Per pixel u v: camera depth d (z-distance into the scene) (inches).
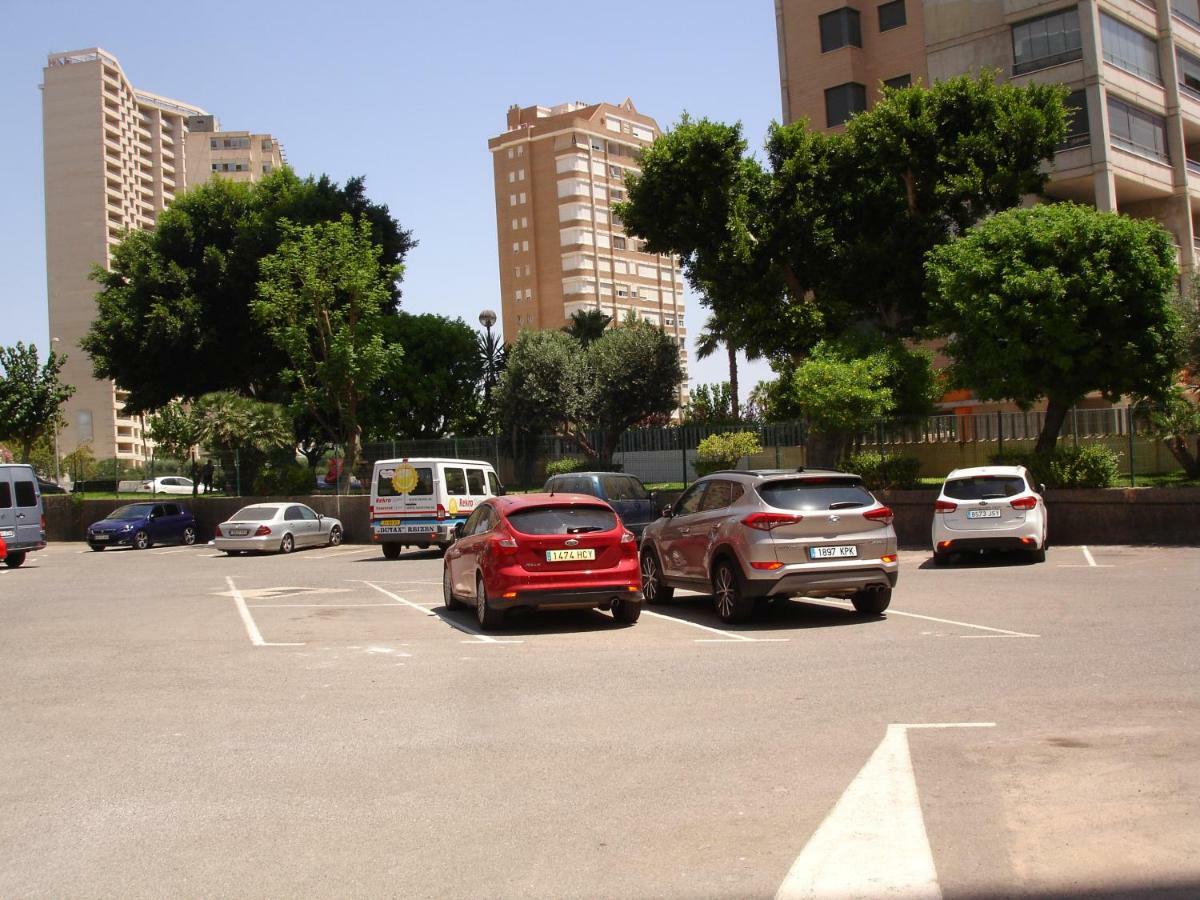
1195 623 415.8
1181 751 235.3
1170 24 1508.4
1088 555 726.5
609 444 1128.8
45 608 655.8
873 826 194.7
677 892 167.8
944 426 1046.4
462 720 297.4
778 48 1793.8
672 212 1263.5
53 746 285.7
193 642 480.7
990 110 1146.7
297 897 171.3
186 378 2032.5
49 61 4931.1
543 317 3730.3
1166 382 844.0
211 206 1999.3
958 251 882.1
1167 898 157.8
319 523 1243.2
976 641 394.3
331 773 247.3
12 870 188.9
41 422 1911.9
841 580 455.2
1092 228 818.8
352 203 2079.2
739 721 281.6
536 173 3747.5
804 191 1211.2
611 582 473.7
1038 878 167.5
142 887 178.2
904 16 1678.2
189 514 1451.8
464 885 173.9
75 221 4815.5
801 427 1016.9
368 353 1413.6
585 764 245.6
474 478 1037.8
